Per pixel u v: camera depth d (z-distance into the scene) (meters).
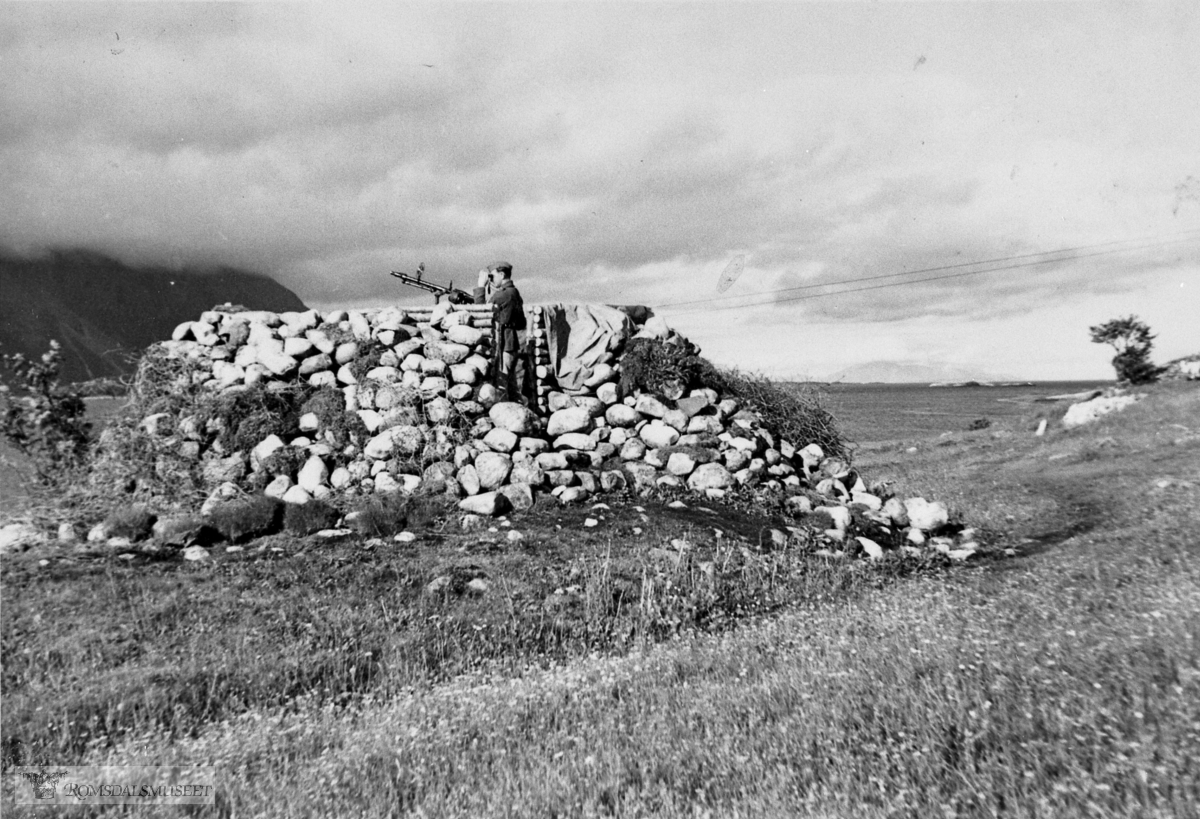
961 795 4.02
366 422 14.01
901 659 6.32
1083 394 46.47
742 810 4.28
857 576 11.58
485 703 6.45
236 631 8.47
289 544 11.10
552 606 9.51
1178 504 16.66
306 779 5.29
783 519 14.08
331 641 8.38
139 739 6.28
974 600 8.90
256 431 13.65
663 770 4.95
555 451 14.91
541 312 17.17
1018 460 33.44
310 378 14.89
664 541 11.98
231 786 5.32
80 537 11.26
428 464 13.49
